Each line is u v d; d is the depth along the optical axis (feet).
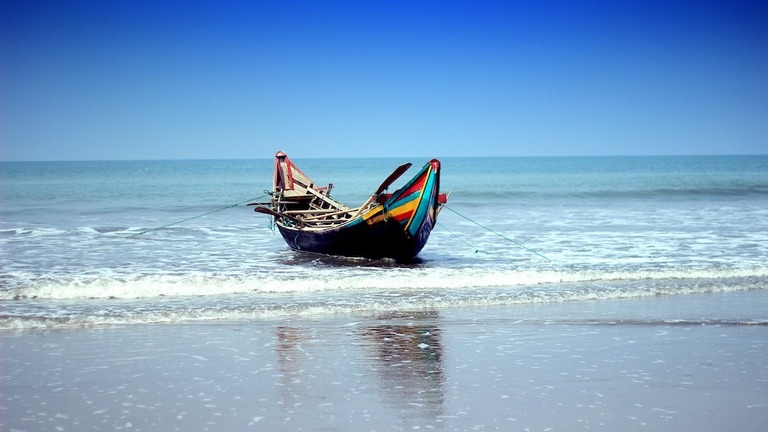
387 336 35.01
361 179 254.68
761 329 36.76
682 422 23.12
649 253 65.98
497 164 540.11
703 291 48.21
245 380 27.63
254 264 59.93
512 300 44.42
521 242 75.00
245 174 295.89
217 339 34.30
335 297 45.09
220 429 22.43
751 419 23.44
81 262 60.80
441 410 24.18
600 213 108.27
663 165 456.04
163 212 111.14
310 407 24.48
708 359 30.78
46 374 28.40
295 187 74.90
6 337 34.63
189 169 394.11
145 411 24.09
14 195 147.84
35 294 45.19
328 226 64.54
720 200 134.92
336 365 29.76
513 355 31.42
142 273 54.80
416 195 56.39
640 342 33.88
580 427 22.65
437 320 38.86
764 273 54.08
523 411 24.09
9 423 22.95
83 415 23.72
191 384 27.12
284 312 40.55
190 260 62.34
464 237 79.66
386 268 57.57
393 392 26.16
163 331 36.04
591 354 31.63
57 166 510.99
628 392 26.18
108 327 36.86
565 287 49.16
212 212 107.45
